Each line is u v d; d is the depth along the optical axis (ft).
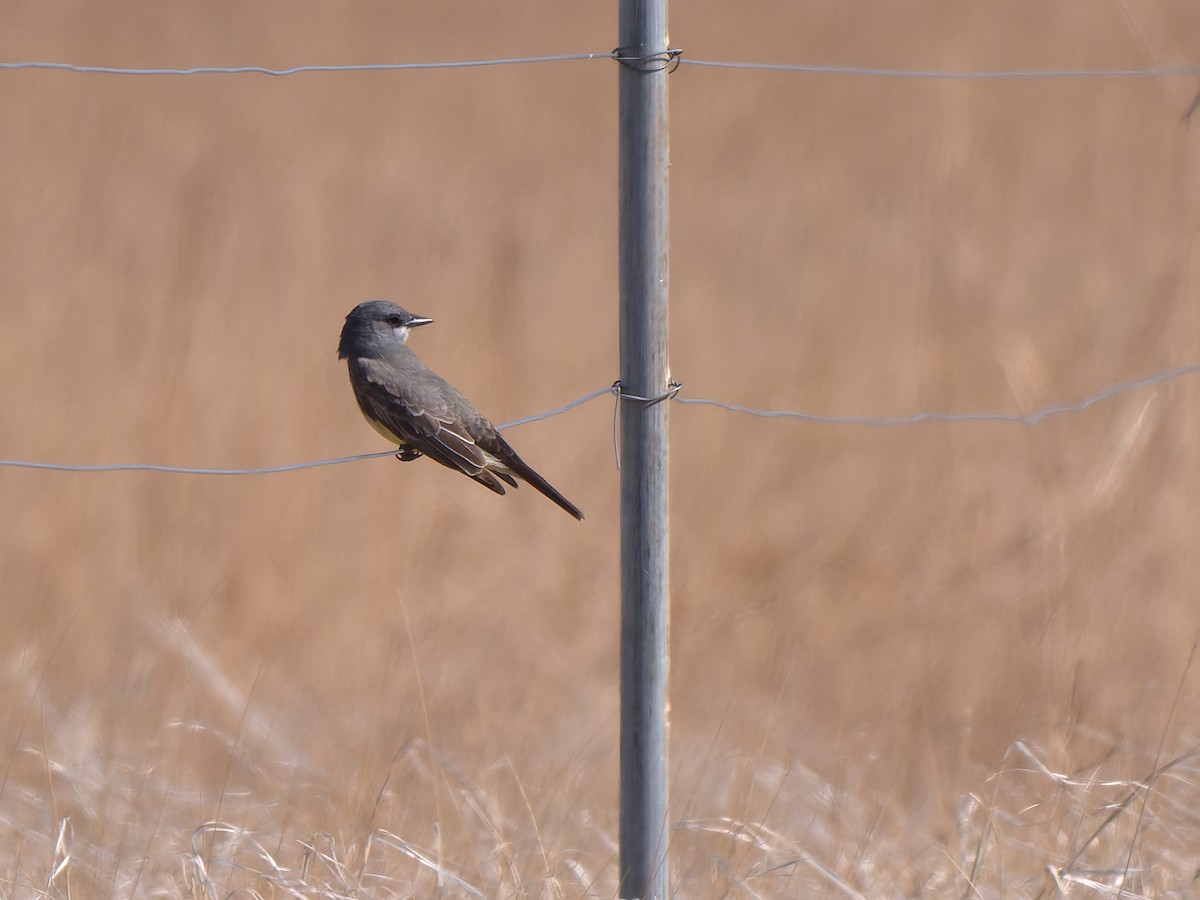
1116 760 32.17
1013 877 27.27
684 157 74.79
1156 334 51.31
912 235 65.05
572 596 43.14
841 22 95.96
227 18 95.76
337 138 73.92
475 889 25.72
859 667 39.27
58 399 48.21
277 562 43.14
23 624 39.81
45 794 31.19
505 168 72.69
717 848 29.17
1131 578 41.37
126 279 56.59
